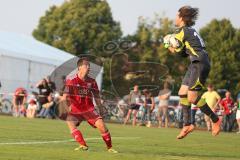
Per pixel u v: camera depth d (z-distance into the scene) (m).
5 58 63.59
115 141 26.78
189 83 19.70
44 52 71.75
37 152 17.70
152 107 55.41
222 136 40.84
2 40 68.50
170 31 118.94
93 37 139.88
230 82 125.69
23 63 66.25
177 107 61.03
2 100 63.75
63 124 42.84
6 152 17.33
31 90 67.69
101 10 142.12
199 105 19.89
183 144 27.58
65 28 142.88
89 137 28.92
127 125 53.44
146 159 17.03
